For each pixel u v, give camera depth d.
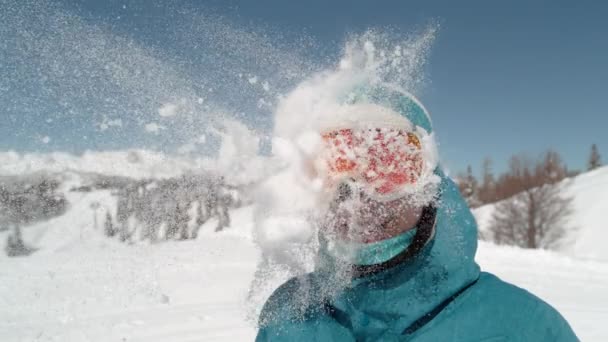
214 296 4.88
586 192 32.94
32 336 3.72
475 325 1.03
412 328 1.03
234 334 4.20
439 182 0.95
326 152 0.84
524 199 29.45
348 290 1.07
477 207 34.97
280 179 0.83
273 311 1.17
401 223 0.91
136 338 3.93
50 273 4.39
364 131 0.86
